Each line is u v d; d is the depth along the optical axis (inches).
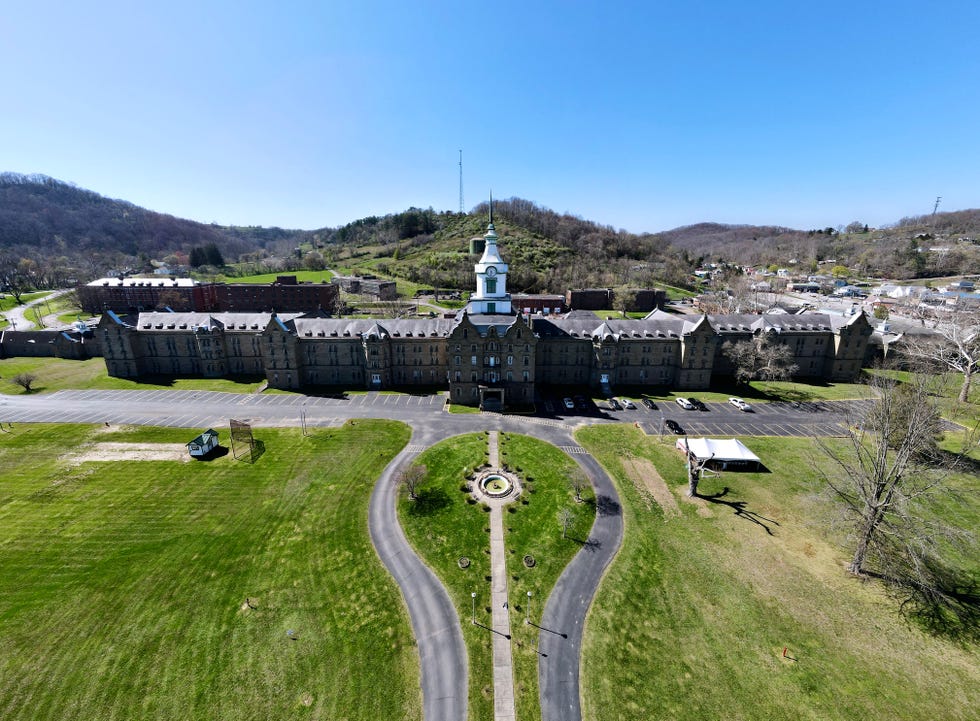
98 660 1710.1
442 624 1883.6
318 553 2234.3
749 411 3900.1
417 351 4424.2
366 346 4286.4
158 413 3791.8
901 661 1726.1
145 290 7258.9
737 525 2448.3
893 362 5044.3
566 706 1587.1
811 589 2042.3
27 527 2385.6
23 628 1827.0
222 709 1558.8
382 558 2212.1
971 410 3848.4
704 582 2082.9
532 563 2188.7
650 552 2260.1
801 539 2345.0
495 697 1614.2
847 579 2091.5
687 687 1642.5
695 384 4424.2
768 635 1830.7
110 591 2003.0
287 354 4343.0
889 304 7721.5
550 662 1736.0
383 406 3954.2
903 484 2613.2
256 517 2480.3
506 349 3905.0
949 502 2588.6
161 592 2003.0
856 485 2384.4
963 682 1648.6
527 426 3572.8
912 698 1596.9
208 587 2031.3
